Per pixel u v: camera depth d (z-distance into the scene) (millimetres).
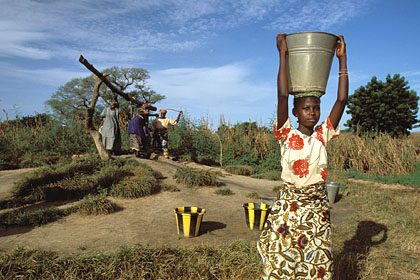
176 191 8188
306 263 2223
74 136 12578
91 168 8586
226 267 3605
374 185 12414
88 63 8398
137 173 8531
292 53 2258
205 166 12500
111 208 6520
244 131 16938
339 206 8227
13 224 5566
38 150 12164
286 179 2336
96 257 3707
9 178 8461
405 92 28031
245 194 8742
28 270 3279
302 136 2311
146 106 11117
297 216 2264
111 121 10219
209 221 6188
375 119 28469
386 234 5469
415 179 13422
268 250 2322
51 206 6742
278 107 2330
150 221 6070
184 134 14227
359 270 3836
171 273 3438
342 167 15828
